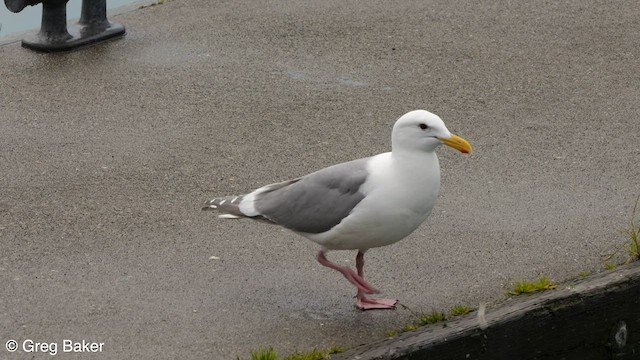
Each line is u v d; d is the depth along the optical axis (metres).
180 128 12.77
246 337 8.84
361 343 8.77
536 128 12.74
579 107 13.29
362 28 15.48
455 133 12.62
